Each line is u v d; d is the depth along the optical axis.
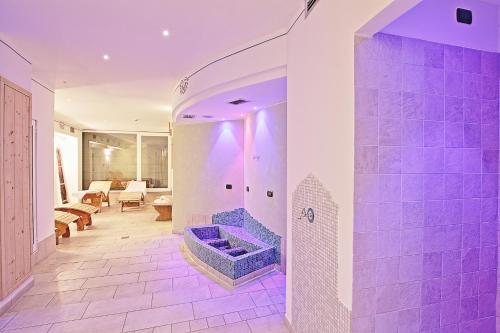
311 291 2.17
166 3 2.35
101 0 2.30
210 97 3.78
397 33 1.74
